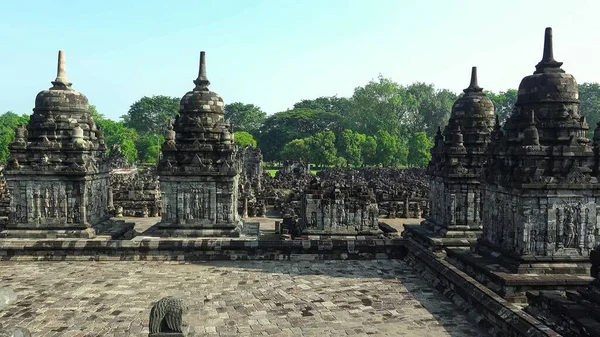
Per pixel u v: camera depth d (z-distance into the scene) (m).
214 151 24.98
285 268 21.31
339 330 13.86
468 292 15.34
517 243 15.87
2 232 23.14
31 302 16.19
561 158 15.70
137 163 130.00
